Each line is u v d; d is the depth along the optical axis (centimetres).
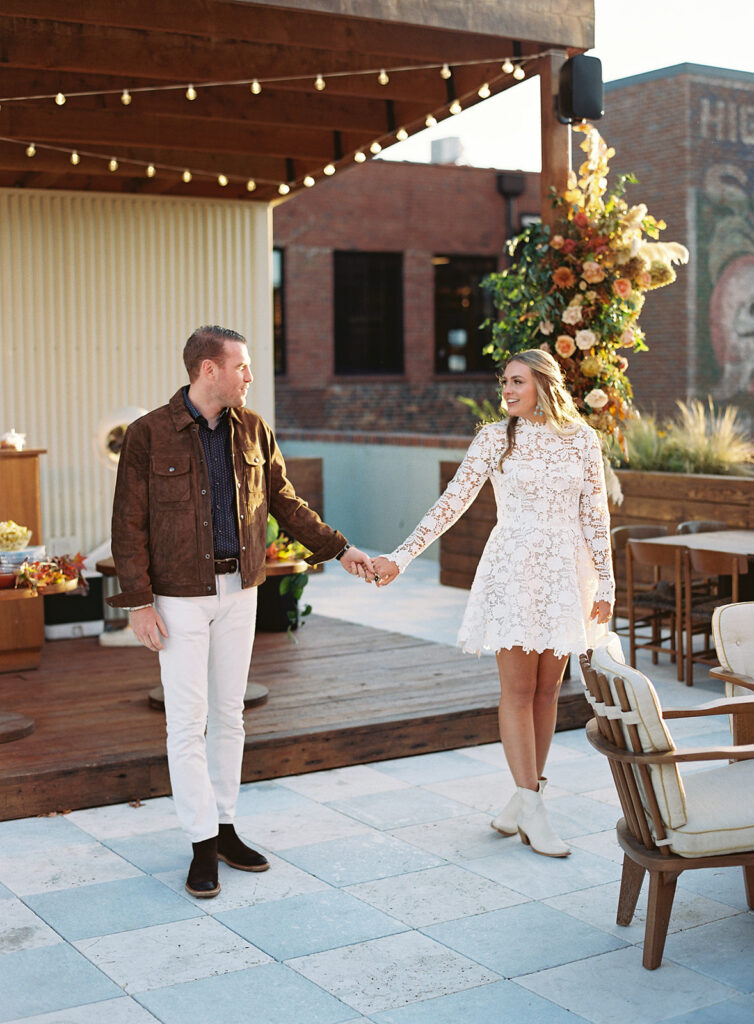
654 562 668
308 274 1681
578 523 410
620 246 557
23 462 645
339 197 1689
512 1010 303
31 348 749
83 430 769
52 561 477
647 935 325
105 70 561
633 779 326
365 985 316
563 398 405
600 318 566
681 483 816
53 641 716
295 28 531
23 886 382
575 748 534
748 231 1304
